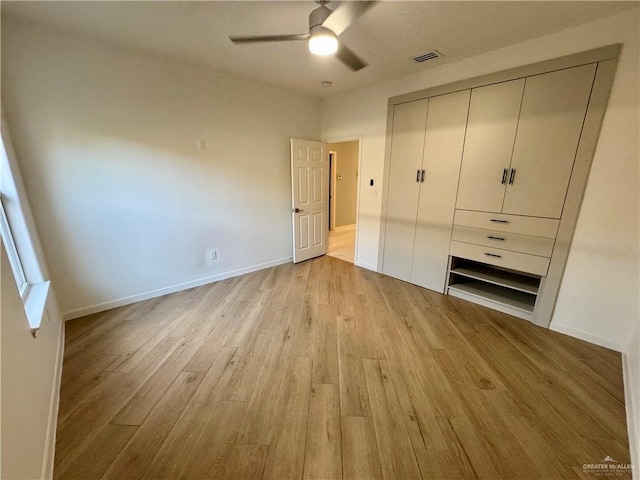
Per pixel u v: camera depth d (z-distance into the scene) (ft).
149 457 4.36
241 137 11.33
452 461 4.35
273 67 9.78
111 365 6.42
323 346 7.25
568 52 6.98
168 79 9.14
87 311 8.70
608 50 6.36
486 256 9.22
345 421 5.03
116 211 8.80
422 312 9.12
